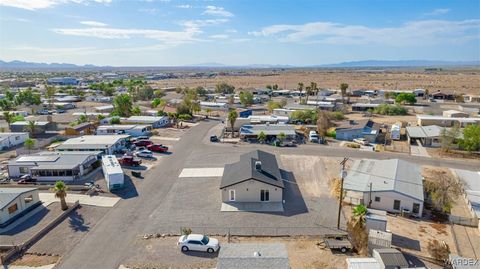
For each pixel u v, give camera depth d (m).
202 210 39.78
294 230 35.16
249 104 136.50
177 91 182.75
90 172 52.94
